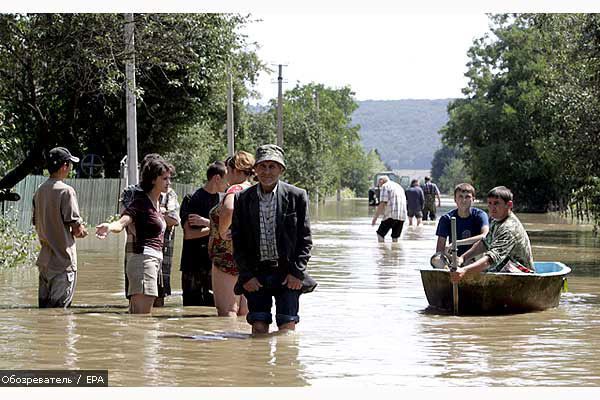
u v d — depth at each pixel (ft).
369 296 62.39
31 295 60.95
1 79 105.50
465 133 317.22
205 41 116.67
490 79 316.19
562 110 147.43
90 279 71.26
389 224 122.01
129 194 52.31
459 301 54.34
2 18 95.14
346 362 39.19
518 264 55.62
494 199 55.57
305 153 386.32
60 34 98.78
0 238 84.74
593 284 71.26
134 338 44.34
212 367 37.91
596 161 136.05
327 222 191.83
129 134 130.41
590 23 118.52
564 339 45.37
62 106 133.90
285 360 39.52
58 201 53.26
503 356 40.86
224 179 55.93
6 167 116.06
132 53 102.27
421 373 37.27
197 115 182.39
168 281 56.08
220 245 51.55
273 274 45.19
